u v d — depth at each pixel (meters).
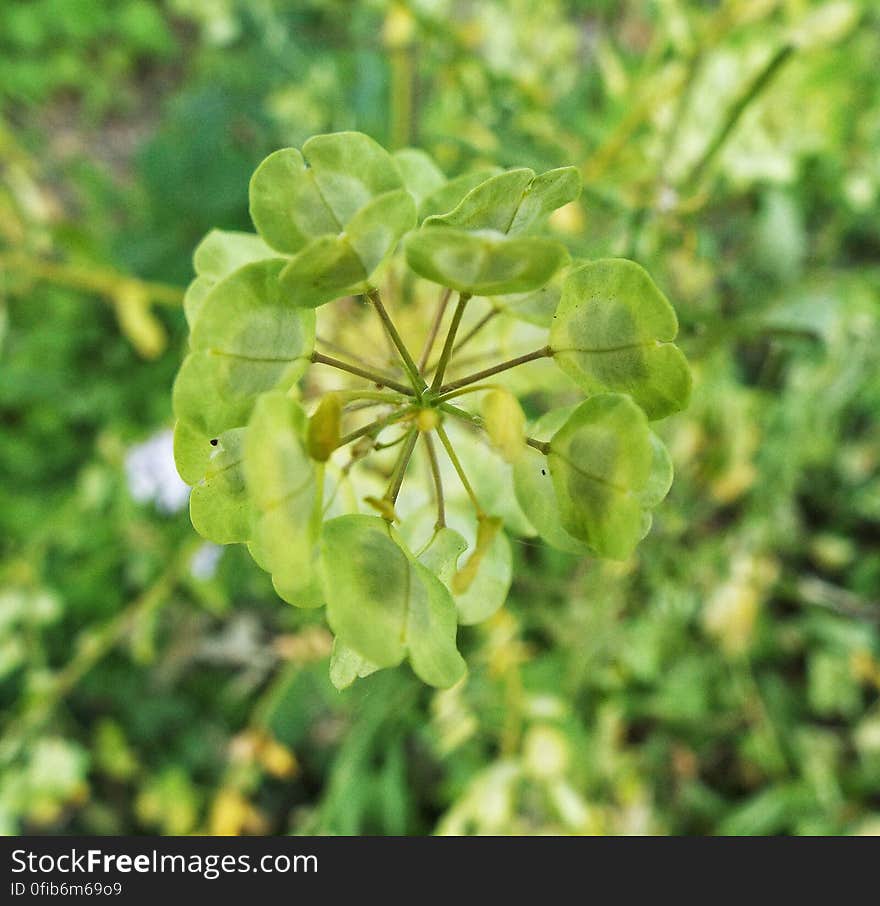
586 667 0.23
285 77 0.26
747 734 0.24
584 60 0.24
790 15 0.17
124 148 0.34
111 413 0.26
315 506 0.08
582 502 0.09
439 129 0.18
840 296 0.20
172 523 0.23
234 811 0.19
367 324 0.12
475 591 0.10
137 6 0.33
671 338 0.09
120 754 0.22
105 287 0.18
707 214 0.21
